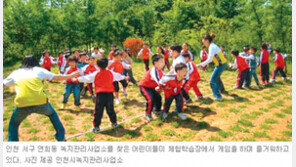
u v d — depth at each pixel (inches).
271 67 530.0
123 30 923.4
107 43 922.7
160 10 1317.7
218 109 244.4
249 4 542.0
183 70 200.4
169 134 192.2
